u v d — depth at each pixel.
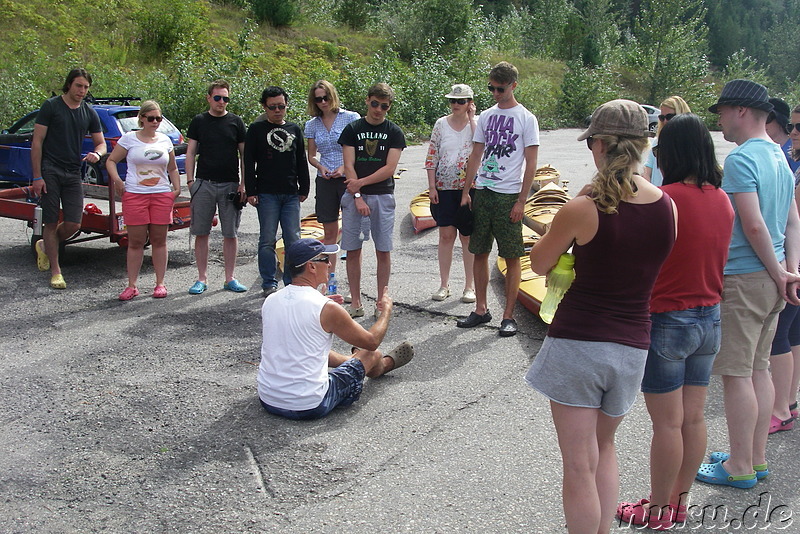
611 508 3.03
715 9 68.50
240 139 7.10
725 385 3.74
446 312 6.59
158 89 19.94
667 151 3.23
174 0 25.56
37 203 7.99
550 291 2.91
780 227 3.66
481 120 6.06
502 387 4.97
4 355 5.46
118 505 3.55
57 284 7.22
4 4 22.53
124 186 6.83
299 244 4.48
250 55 24.75
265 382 4.46
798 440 4.29
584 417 2.86
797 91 43.03
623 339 2.79
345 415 4.53
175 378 5.06
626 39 53.38
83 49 22.44
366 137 6.23
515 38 45.56
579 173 16.70
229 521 3.43
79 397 4.75
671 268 3.14
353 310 6.51
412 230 10.16
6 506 3.54
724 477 3.79
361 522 3.42
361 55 31.73
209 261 8.41
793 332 4.47
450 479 3.80
